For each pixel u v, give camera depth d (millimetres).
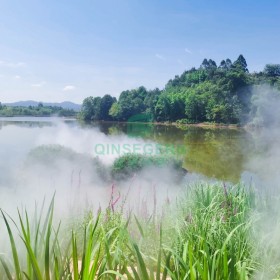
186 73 145250
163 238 3250
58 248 2111
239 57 128875
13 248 1846
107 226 3482
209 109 89812
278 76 105750
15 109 145875
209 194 4305
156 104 109938
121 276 1825
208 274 1917
